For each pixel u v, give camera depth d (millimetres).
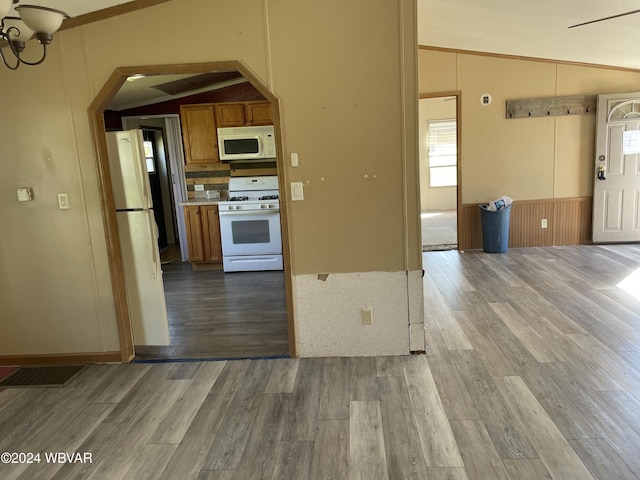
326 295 2975
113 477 1985
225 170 5898
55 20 1766
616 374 2613
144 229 3096
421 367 2816
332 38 2717
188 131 5711
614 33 3947
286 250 2938
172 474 1987
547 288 4195
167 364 3082
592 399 2375
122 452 2156
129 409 2529
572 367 2713
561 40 4352
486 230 5656
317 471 1961
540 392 2461
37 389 2805
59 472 2033
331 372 2824
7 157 2953
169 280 5328
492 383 2582
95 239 3016
